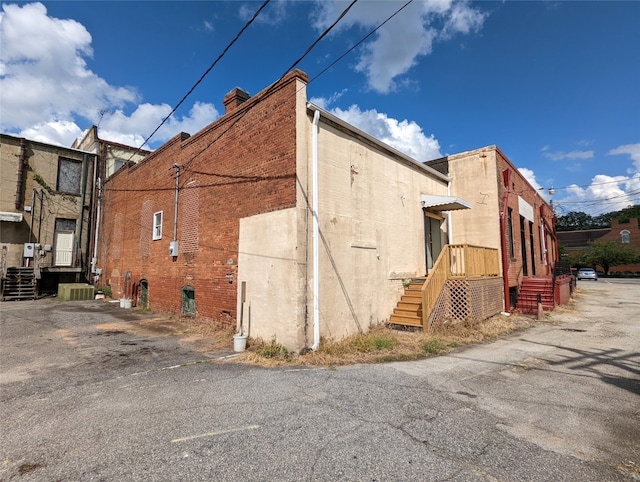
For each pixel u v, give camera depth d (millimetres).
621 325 10406
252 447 3287
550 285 14141
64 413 4145
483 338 8438
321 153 7953
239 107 9141
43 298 17594
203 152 10672
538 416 4016
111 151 21906
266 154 8070
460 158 13539
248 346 7617
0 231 17766
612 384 5148
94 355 6988
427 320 8734
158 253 13062
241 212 8750
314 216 7496
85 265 20328
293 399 4512
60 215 19781
